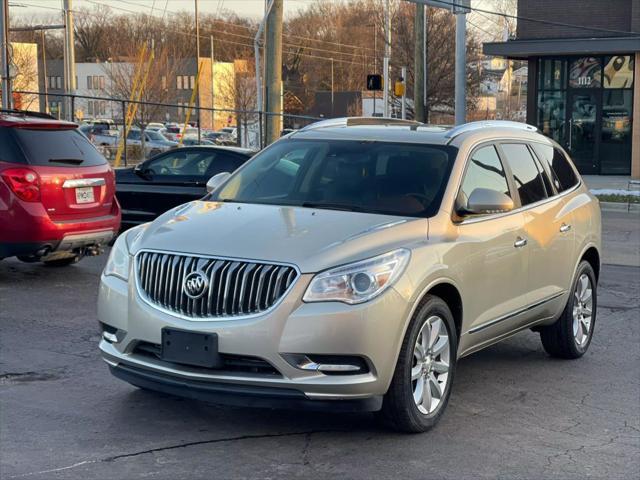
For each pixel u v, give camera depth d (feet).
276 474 15.98
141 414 19.16
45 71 190.29
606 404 21.02
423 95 87.45
